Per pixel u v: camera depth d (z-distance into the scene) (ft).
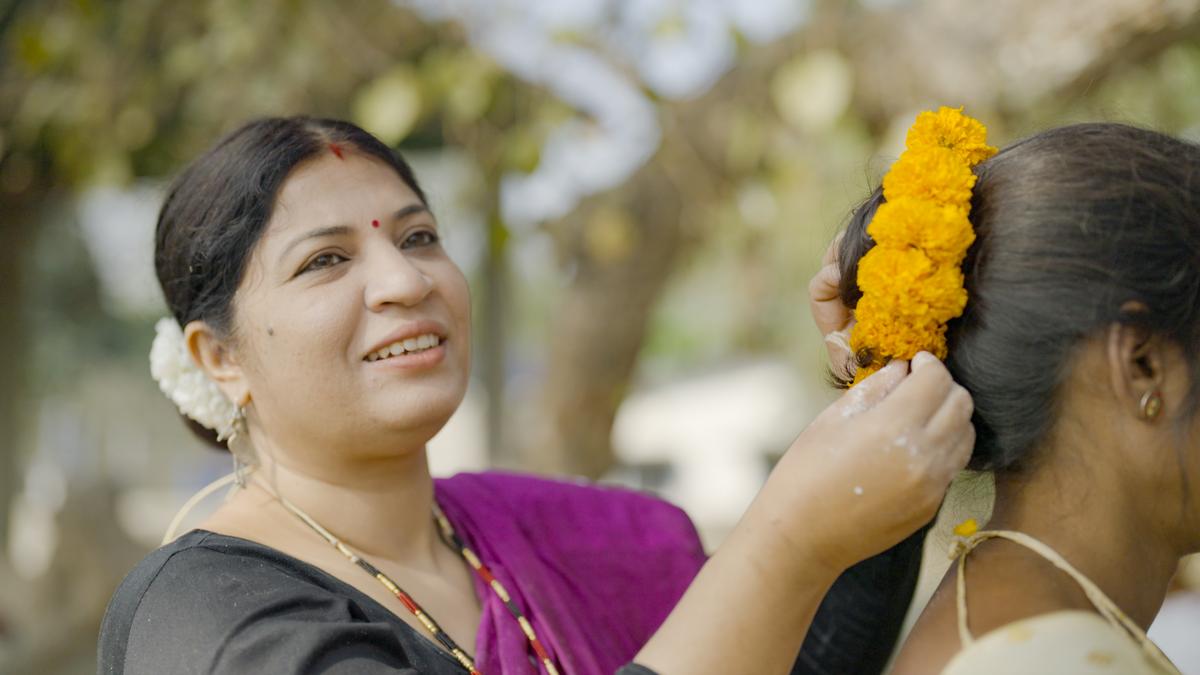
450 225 10.95
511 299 16.93
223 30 10.59
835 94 8.54
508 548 5.74
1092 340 3.73
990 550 3.90
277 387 5.33
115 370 51.57
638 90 9.87
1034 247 3.78
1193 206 3.75
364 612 4.93
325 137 5.51
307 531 5.45
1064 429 3.85
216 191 5.39
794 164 9.78
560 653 5.36
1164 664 3.66
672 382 42.42
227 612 4.53
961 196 3.92
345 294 5.22
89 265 36.45
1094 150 3.87
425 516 5.71
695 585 3.94
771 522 3.80
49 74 11.31
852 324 4.70
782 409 39.93
